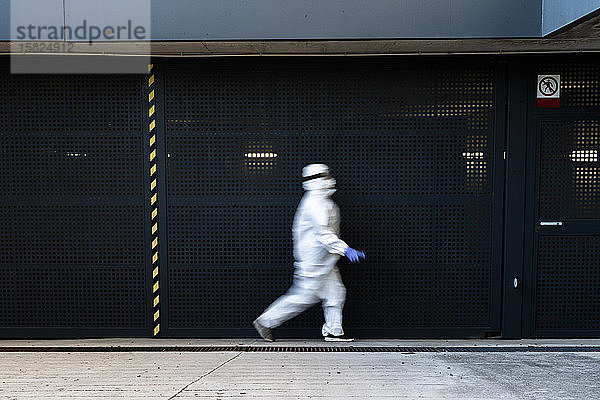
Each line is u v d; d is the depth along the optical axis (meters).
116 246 4.90
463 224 4.83
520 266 4.83
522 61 4.64
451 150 4.77
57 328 4.97
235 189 4.84
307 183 4.38
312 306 4.82
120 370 3.82
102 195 4.85
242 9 3.93
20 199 4.84
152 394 3.25
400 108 4.73
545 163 4.74
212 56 4.65
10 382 3.52
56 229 4.88
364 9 3.93
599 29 3.66
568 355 4.23
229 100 4.75
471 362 4.02
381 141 4.77
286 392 3.29
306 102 4.75
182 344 4.74
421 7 3.92
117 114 4.77
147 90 4.74
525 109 4.69
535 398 3.17
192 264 4.91
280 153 4.80
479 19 3.93
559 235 4.80
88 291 4.95
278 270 4.91
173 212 4.87
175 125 4.78
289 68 4.70
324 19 3.94
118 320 4.98
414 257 4.88
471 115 4.73
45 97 4.74
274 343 4.75
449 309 4.92
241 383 3.48
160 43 4.07
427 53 4.55
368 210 4.84
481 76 4.70
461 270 4.88
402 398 3.17
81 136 4.79
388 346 4.61
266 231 4.88
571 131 4.71
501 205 4.80
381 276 4.89
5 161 4.80
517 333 4.90
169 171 4.82
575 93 4.67
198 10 3.94
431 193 4.81
